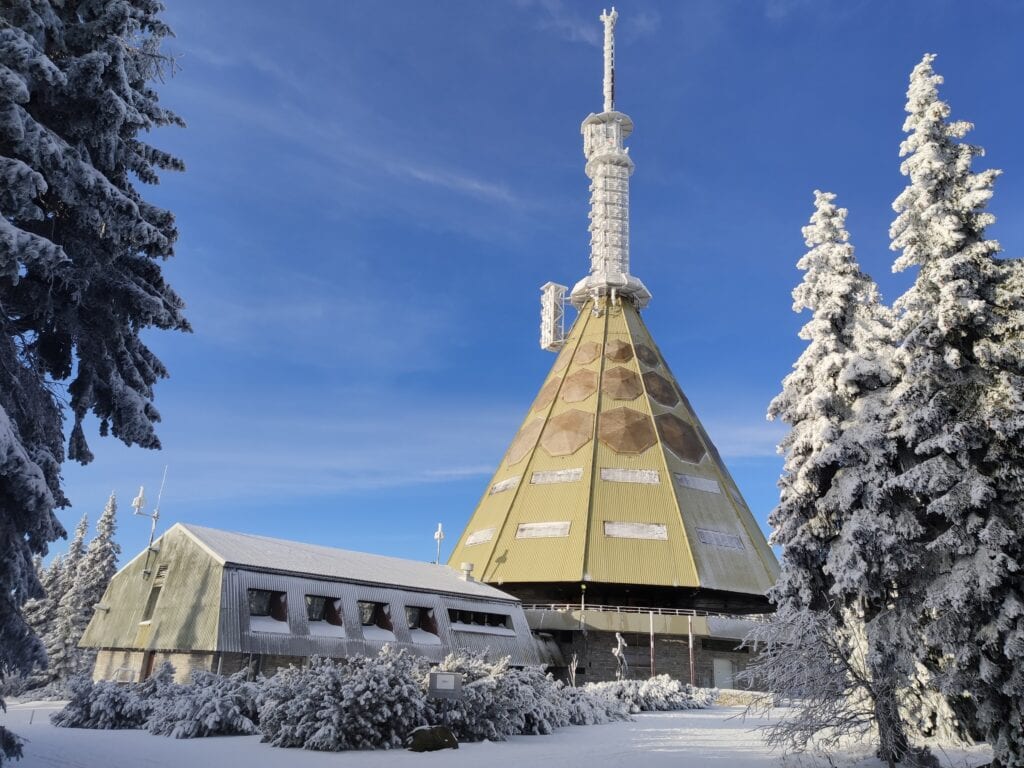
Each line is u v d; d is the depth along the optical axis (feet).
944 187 62.95
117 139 47.93
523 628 164.86
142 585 135.54
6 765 50.06
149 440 51.88
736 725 94.38
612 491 205.57
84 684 83.97
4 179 39.68
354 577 136.05
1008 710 51.34
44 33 44.68
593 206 285.64
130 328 54.08
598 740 73.67
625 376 238.48
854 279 81.46
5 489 40.19
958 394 58.03
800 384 81.30
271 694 68.13
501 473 237.04
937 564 57.77
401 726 64.85
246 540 137.59
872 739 57.93
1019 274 58.18
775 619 54.60
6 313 48.16
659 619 175.01
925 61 65.36
